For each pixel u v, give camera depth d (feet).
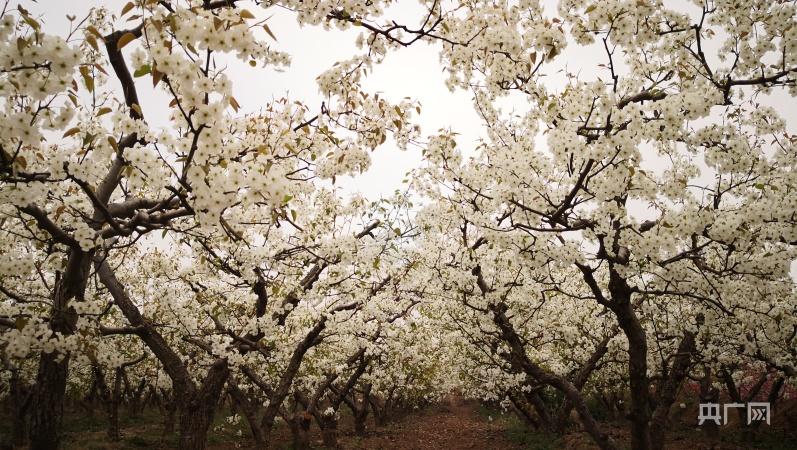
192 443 24.29
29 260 13.61
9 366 36.58
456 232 31.55
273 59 14.33
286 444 48.78
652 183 16.78
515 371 39.04
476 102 21.15
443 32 17.44
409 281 33.09
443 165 20.97
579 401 25.29
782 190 17.67
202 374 31.45
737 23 16.40
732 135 16.14
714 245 20.21
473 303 29.91
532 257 18.48
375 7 15.75
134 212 18.86
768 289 19.47
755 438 43.45
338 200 31.30
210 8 12.62
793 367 30.27
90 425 57.82
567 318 39.01
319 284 29.60
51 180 11.84
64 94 10.14
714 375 43.86
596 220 16.83
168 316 28.04
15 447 42.96
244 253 23.21
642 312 33.88
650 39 16.16
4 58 8.75
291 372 31.09
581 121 17.38
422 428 66.18
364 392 57.88
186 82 9.76
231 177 11.14
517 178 17.11
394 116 19.33
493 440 51.85
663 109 14.55
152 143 12.05
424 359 53.88
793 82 15.74
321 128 18.17
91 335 17.25
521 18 17.08
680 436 46.16
